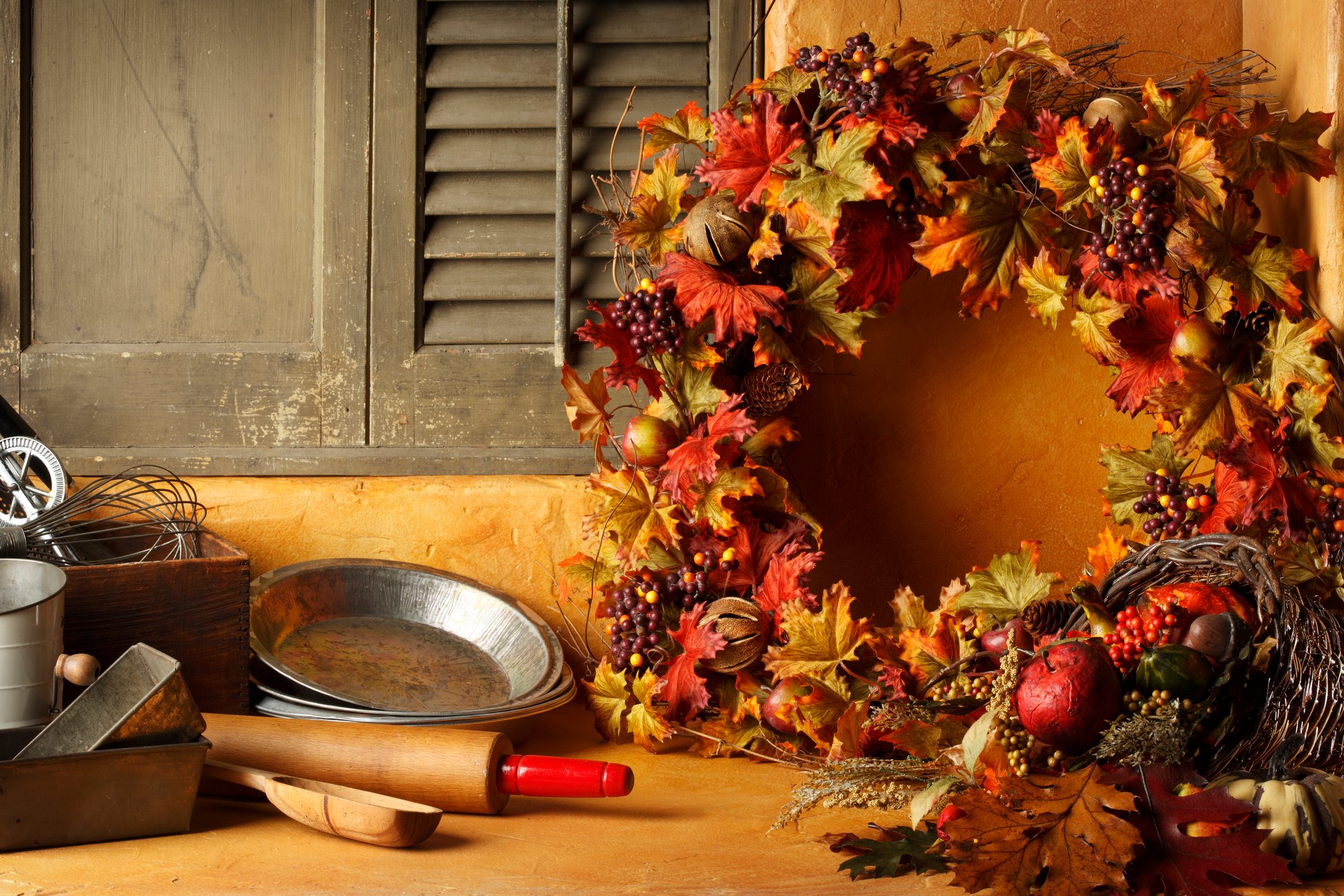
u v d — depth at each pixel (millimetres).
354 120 3109
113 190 3115
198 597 2854
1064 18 3061
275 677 2918
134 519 3066
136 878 2613
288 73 3113
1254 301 2857
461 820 2752
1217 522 2877
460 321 3133
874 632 2936
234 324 3127
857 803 2732
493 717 2863
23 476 2922
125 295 3121
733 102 2980
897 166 2912
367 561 3086
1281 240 2945
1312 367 2838
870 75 2895
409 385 3127
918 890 2631
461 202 3119
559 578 3113
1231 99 3039
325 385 3123
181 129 3113
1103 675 2699
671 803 2807
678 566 2967
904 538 3107
